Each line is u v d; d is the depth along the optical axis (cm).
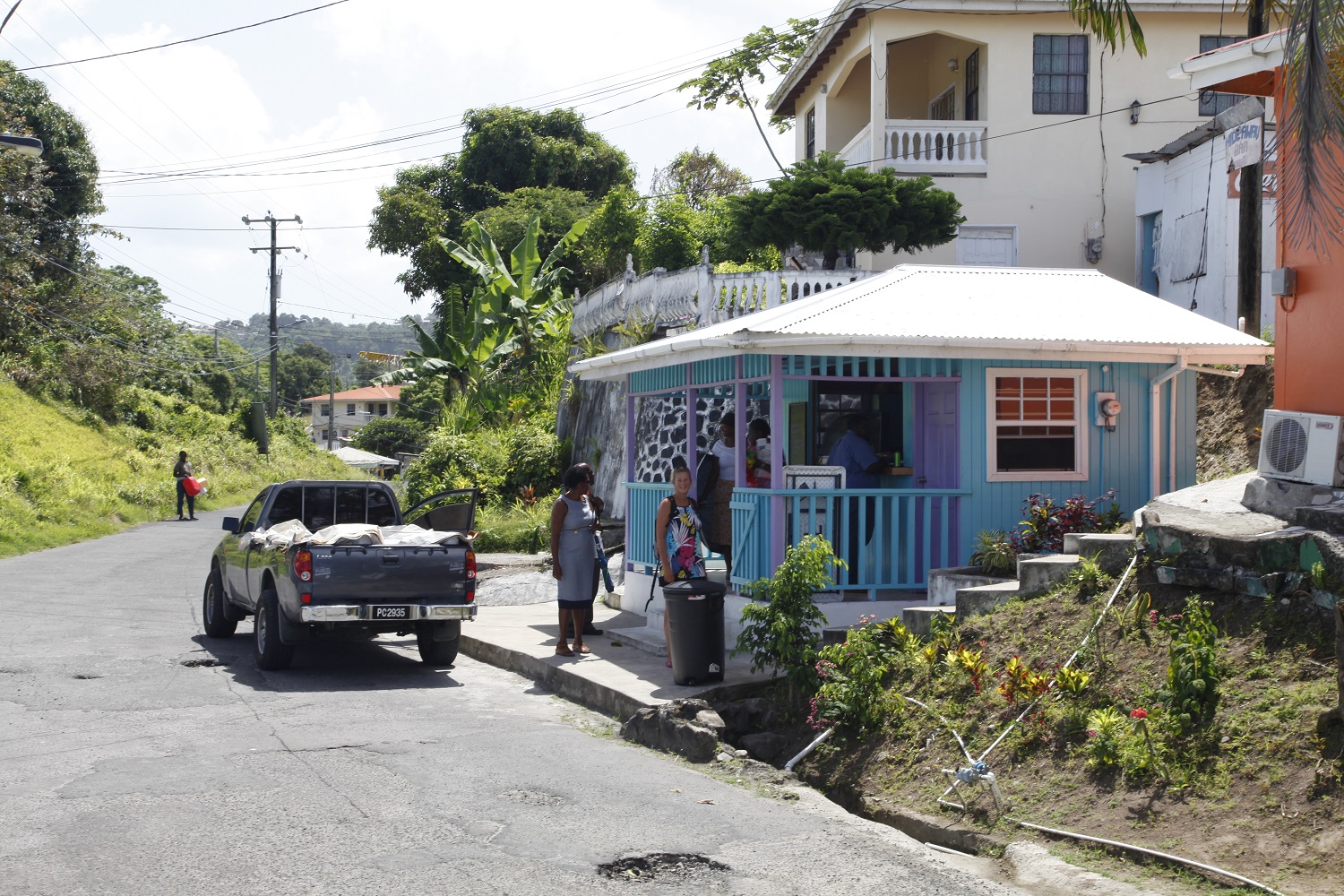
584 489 1102
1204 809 562
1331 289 837
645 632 1200
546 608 1496
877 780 714
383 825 594
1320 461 799
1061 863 548
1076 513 1020
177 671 1064
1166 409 1152
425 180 4909
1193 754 600
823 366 1074
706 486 1279
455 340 3300
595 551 1229
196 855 543
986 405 1098
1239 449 1408
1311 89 693
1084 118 2295
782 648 853
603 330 2538
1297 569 664
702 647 922
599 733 855
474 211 4847
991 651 793
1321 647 625
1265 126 1816
